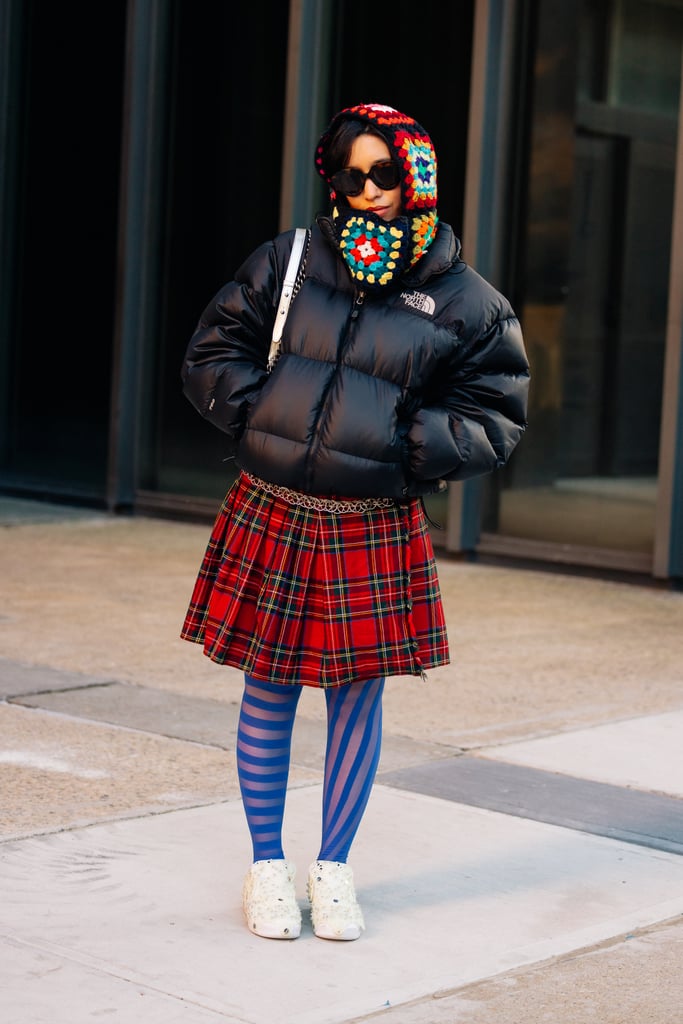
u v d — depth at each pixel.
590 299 11.58
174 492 13.94
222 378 4.46
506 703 7.59
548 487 11.91
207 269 13.54
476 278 4.45
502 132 11.86
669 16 11.10
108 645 8.56
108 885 4.81
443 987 4.15
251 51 13.13
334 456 4.25
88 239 14.23
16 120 14.67
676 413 10.95
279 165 13.02
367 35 12.49
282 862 4.57
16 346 14.88
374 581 4.40
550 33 11.66
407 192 4.27
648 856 5.36
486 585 11.15
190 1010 3.91
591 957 4.42
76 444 14.48
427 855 5.26
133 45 13.64
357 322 4.31
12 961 4.18
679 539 11.09
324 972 4.22
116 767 6.16
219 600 4.52
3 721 6.82
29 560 11.32
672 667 8.58
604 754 6.68
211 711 7.18
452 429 4.38
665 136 11.15
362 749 4.55
